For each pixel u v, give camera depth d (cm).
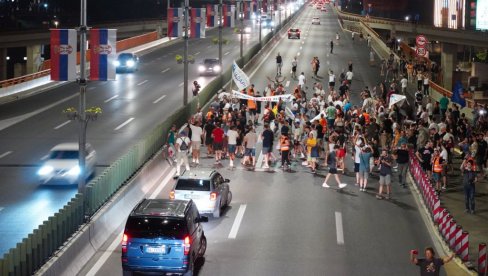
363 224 2417
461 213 2616
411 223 2448
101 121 4266
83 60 2202
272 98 4059
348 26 12388
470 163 2608
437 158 2903
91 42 2227
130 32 12594
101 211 2211
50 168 2791
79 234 1953
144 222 1712
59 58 2188
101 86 5828
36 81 5653
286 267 1945
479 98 9012
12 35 8881
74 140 3703
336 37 10669
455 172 3266
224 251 2078
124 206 2469
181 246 1697
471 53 15300
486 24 12338
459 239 2045
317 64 6391
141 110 4675
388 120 3528
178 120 3784
